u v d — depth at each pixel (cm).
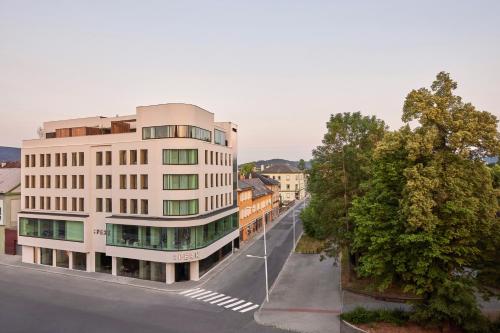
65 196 4122
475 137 2133
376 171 2616
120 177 3772
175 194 3547
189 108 3659
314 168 3516
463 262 2102
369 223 2400
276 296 3069
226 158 4628
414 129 2419
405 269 2267
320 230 3497
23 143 4456
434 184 2078
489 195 2211
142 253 3522
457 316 2036
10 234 4759
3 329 2414
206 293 3177
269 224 7394
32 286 3406
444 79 2308
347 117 3434
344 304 2839
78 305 2875
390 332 2223
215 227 4088
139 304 2897
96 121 4338
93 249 3931
